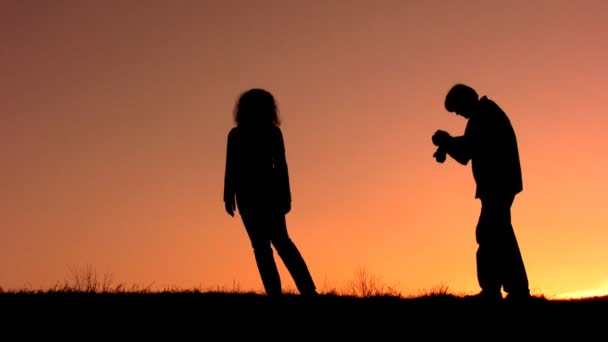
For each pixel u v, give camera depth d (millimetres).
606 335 6867
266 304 8031
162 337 6773
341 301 8281
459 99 8953
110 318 7418
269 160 8297
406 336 6887
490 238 8609
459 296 8914
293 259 8211
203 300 8398
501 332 7020
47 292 9117
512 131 8773
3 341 6582
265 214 8180
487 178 8656
